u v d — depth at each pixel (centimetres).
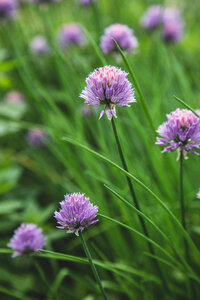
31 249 53
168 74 86
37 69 121
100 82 48
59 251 75
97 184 68
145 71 93
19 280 72
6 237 78
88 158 70
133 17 138
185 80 83
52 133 73
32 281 72
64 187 78
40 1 105
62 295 68
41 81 120
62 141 71
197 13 136
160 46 78
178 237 63
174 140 50
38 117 98
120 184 66
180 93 84
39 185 95
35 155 94
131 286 63
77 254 74
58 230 74
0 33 124
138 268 66
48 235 71
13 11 119
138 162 68
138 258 66
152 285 63
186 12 146
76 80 72
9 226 76
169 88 80
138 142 75
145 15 119
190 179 69
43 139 90
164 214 61
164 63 88
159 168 62
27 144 104
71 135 73
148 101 82
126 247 65
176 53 113
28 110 104
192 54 116
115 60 69
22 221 74
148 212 63
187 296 61
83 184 67
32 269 75
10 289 72
